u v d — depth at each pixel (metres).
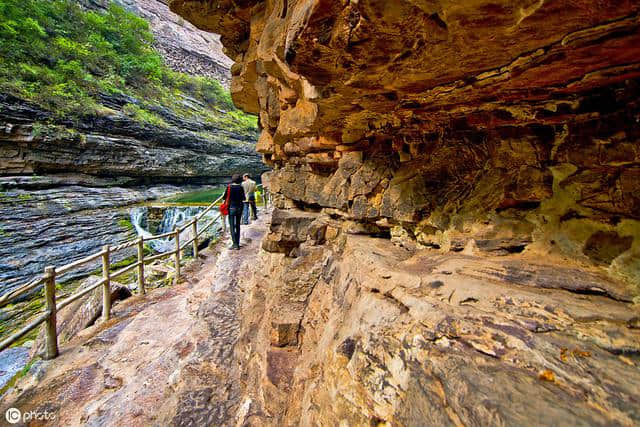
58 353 4.00
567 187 1.46
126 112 19.16
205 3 3.05
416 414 0.98
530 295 1.21
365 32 0.94
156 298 5.75
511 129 1.67
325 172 3.18
